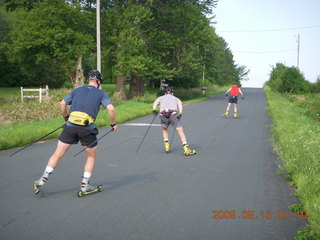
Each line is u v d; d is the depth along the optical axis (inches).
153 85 2229.3
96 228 155.6
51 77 2005.4
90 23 1198.3
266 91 2285.9
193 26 1330.0
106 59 1234.6
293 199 202.2
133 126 561.0
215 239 146.5
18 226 156.4
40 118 593.6
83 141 200.7
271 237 149.6
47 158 306.8
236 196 206.1
